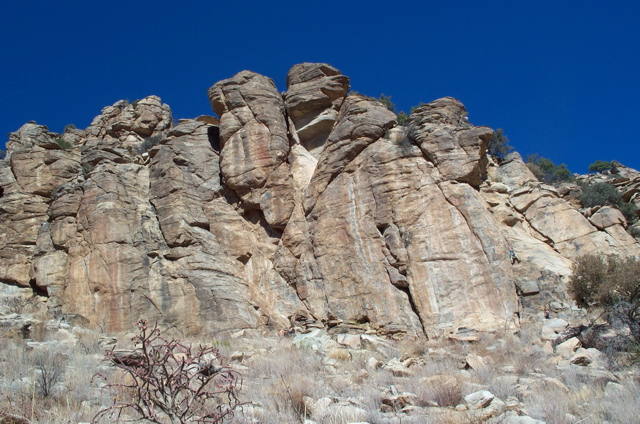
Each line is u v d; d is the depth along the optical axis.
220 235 25.67
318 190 25.33
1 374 12.23
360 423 9.65
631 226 26.77
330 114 27.70
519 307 21.33
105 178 25.73
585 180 33.00
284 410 10.72
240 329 22.25
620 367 14.88
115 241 24.27
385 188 24.08
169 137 28.09
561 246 24.78
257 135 26.97
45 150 28.94
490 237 22.52
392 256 22.88
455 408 11.10
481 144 24.36
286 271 24.61
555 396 11.65
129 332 22.11
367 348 18.84
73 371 12.76
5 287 25.27
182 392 9.95
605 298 19.78
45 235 26.00
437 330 21.08
